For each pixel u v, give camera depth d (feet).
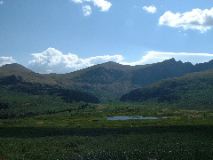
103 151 156.15
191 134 261.85
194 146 177.37
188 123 455.63
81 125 465.06
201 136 245.04
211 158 137.59
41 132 317.42
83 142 214.28
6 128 378.53
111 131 316.40
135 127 376.89
